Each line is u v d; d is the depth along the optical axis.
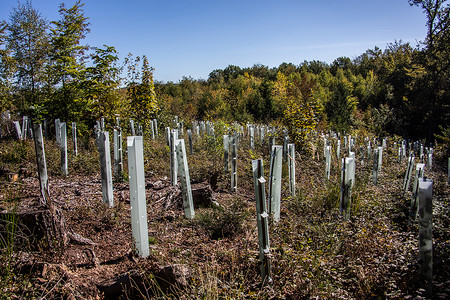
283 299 2.78
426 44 30.16
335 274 3.15
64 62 12.63
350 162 5.14
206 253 3.70
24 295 2.60
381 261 3.28
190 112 28.73
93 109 10.90
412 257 3.46
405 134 28.91
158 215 4.99
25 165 7.07
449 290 2.87
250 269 3.32
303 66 59.84
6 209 3.62
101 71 10.05
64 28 13.29
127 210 5.06
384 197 6.31
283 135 12.23
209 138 11.67
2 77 15.09
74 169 7.30
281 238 3.84
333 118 25.44
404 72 35.19
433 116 29.12
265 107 27.64
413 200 5.25
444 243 3.83
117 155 6.64
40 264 2.94
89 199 5.27
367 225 4.32
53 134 11.88
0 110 14.94
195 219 4.77
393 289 2.99
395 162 12.66
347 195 5.10
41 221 3.33
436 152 16.98
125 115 12.08
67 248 3.50
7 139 10.97
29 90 15.13
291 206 5.52
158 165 7.96
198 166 7.61
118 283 2.87
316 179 7.71
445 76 28.62
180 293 2.88
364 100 39.19
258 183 2.91
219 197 6.54
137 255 3.52
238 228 4.53
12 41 15.18
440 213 5.14
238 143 12.81
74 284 2.80
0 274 2.77
